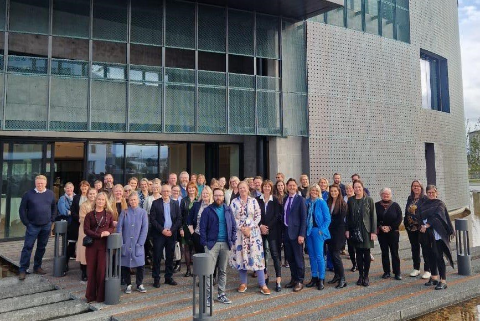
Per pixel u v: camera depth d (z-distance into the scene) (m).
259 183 7.64
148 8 10.84
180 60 12.28
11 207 10.72
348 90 14.22
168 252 6.63
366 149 14.50
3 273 7.35
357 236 6.64
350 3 14.88
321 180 7.91
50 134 11.29
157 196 7.13
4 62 9.19
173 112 11.00
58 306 5.51
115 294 5.64
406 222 7.34
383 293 6.23
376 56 15.27
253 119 12.19
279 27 12.78
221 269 5.82
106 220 5.86
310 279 7.10
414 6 17.19
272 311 5.38
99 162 12.18
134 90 10.55
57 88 9.68
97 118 10.08
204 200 6.46
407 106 16.16
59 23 9.81
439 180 17.56
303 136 13.07
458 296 6.28
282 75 12.74
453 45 20.14
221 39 11.80
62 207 7.90
